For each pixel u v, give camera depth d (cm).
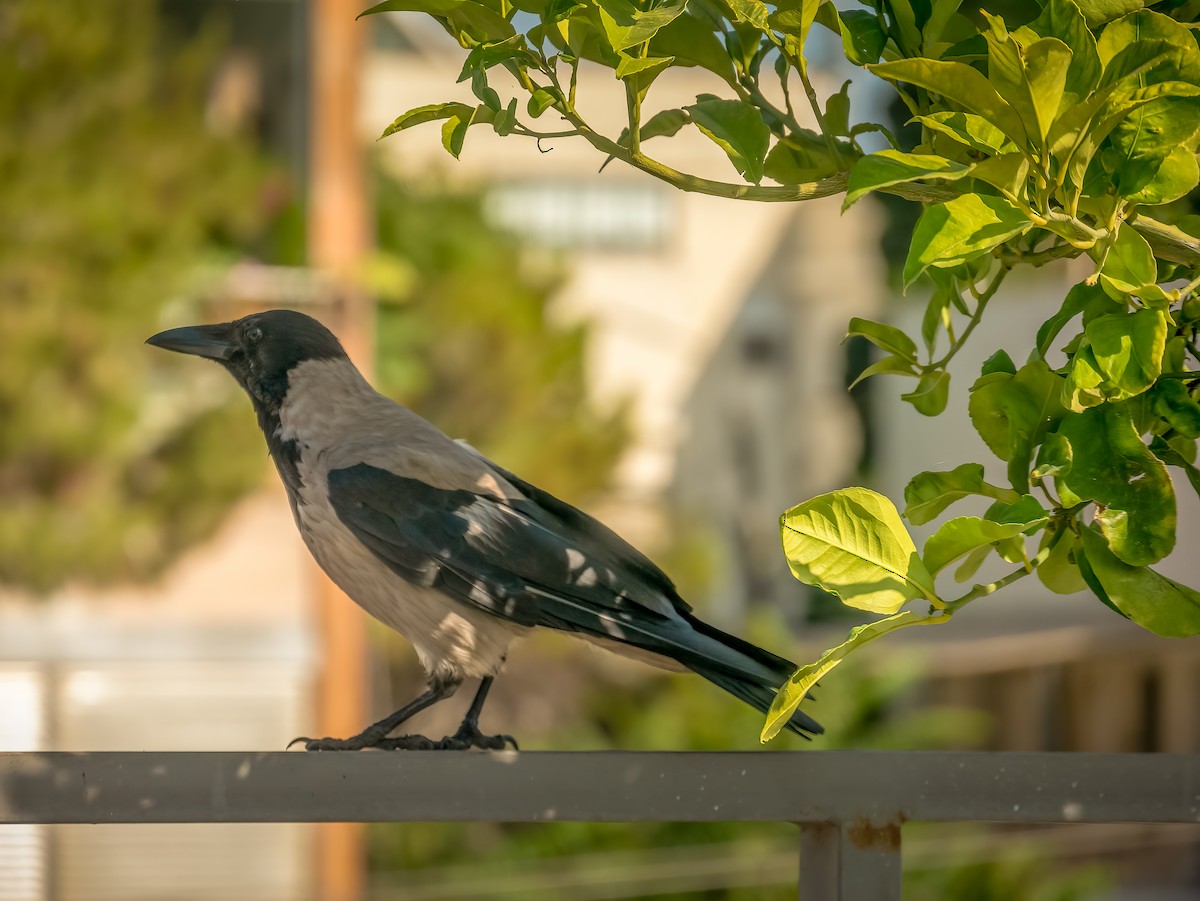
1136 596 304
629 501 1834
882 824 346
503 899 1252
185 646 1234
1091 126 270
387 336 1602
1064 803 346
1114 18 283
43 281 1234
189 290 1245
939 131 313
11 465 1230
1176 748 1741
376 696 1563
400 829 1317
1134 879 1650
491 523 498
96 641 1221
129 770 335
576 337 1698
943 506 325
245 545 1261
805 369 2478
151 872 1130
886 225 2380
